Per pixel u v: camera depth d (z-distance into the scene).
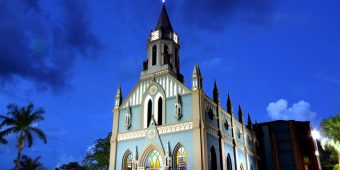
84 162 59.44
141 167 40.28
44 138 49.94
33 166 63.66
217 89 45.84
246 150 51.41
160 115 42.44
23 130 48.44
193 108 39.47
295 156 58.84
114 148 43.53
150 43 48.28
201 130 37.84
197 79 41.03
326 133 45.91
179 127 39.53
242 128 52.88
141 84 45.56
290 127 61.59
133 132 43.00
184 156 38.34
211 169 38.62
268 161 60.38
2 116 48.38
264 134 62.88
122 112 45.62
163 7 53.44
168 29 49.97
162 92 42.75
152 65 46.47
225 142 43.81
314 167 59.22
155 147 40.12
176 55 49.06
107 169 58.88
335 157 47.41
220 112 44.62
